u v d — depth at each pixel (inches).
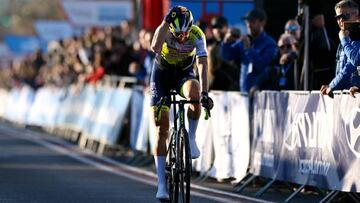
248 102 733.9
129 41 1314.0
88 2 1760.6
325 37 734.5
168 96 585.3
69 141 1445.6
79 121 1364.4
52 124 1690.5
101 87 1236.5
